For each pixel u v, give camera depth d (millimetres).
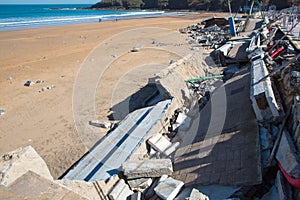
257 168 4668
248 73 9844
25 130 9109
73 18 66688
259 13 40125
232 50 16484
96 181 5340
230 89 9383
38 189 3131
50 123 9602
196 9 96312
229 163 5227
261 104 6172
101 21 55219
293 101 5520
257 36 17203
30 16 74812
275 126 5668
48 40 29734
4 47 25453
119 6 131750
